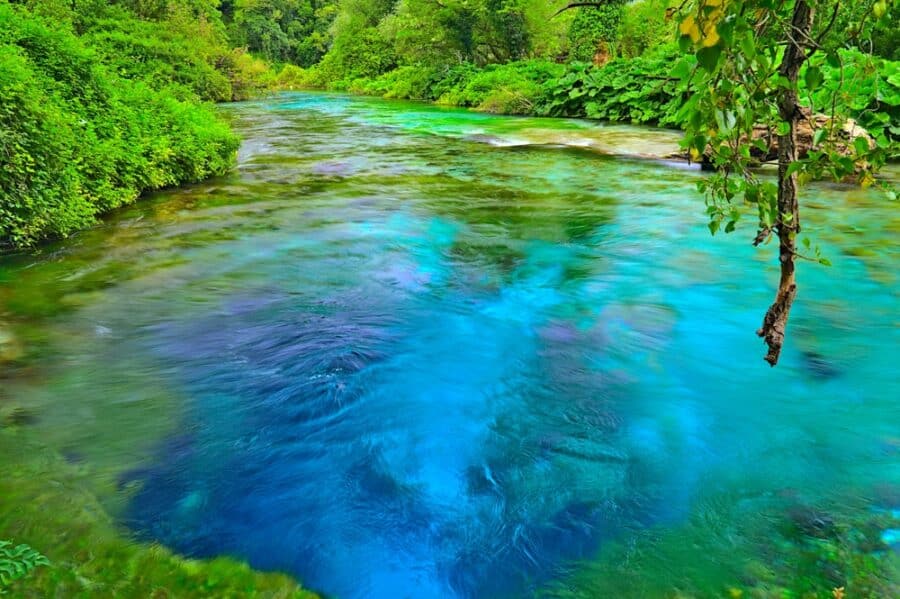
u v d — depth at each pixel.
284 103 28.08
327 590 2.42
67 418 3.48
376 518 2.81
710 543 2.60
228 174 10.59
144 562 2.44
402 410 3.69
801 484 2.98
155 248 6.51
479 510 2.87
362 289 5.58
